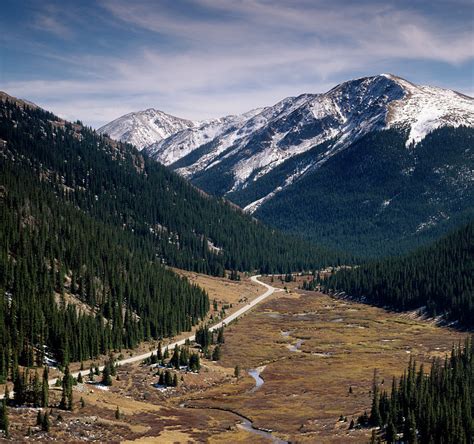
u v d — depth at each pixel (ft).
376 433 328.70
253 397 436.76
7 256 523.70
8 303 467.52
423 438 305.94
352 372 500.33
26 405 320.09
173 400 420.36
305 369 520.42
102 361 490.08
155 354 525.75
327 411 394.11
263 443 332.60
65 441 286.66
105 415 340.18
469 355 407.03
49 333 469.16
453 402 315.58
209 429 353.51
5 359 370.73
